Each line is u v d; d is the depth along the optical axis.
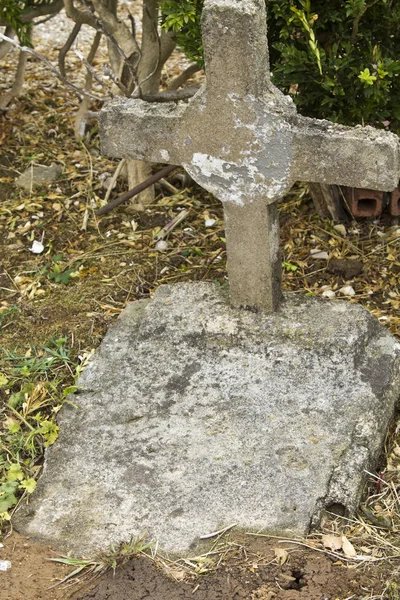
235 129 1.83
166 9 2.14
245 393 1.88
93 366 2.00
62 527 1.70
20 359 2.12
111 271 2.38
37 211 2.62
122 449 1.81
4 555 1.66
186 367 1.95
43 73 3.30
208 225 2.52
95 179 2.73
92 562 1.63
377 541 1.65
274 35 2.22
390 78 2.17
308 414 1.83
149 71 2.59
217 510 1.69
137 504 1.71
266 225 1.90
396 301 2.22
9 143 2.90
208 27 1.74
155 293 2.11
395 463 1.83
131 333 2.08
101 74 3.26
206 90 1.82
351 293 2.25
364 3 2.00
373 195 2.32
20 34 2.70
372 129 1.77
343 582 1.57
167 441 1.81
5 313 2.26
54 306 2.28
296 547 1.63
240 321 1.99
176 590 1.58
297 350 1.92
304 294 2.20
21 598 1.58
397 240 2.40
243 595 1.56
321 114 2.25
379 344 1.96
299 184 2.62
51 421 1.92
